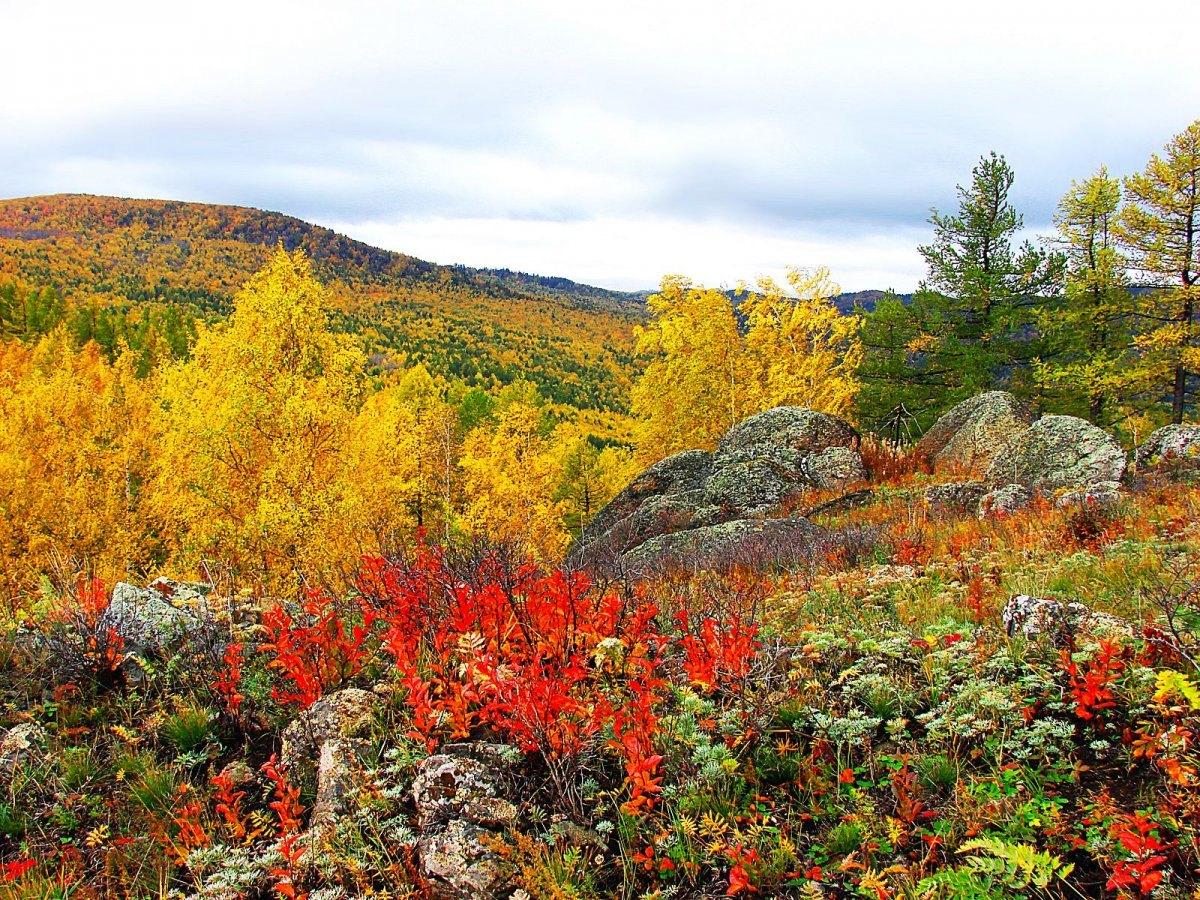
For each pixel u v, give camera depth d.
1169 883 2.71
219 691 5.21
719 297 31.84
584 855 3.35
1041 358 28.67
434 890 3.17
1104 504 9.74
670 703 4.57
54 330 56.06
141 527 25.11
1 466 24.25
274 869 3.34
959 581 7.23
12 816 4.15
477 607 4.91
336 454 17.84
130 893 3.53
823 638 5.06
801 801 3.60
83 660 5.42
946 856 3.09
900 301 31.20
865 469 19.02
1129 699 3.92
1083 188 28.77
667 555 13.17
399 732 4.32
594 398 167.62
